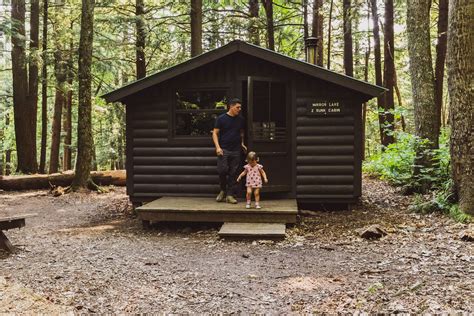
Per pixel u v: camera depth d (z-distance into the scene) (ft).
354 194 31.53
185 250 23.89
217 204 29.68
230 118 29.81
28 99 63.21
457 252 20.34
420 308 14.40
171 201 30.96
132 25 61.87
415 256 20.35
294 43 75.87
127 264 21.12
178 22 64.49
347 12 63.36
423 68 35.12
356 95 31.40
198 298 16.65
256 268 20.25
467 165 25.50
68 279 18.57
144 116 33.32
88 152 47.83
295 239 25.27
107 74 72.64
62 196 45.37
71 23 67.67
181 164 32.99
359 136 31.50
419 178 35.27
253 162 28.30
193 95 33.06
